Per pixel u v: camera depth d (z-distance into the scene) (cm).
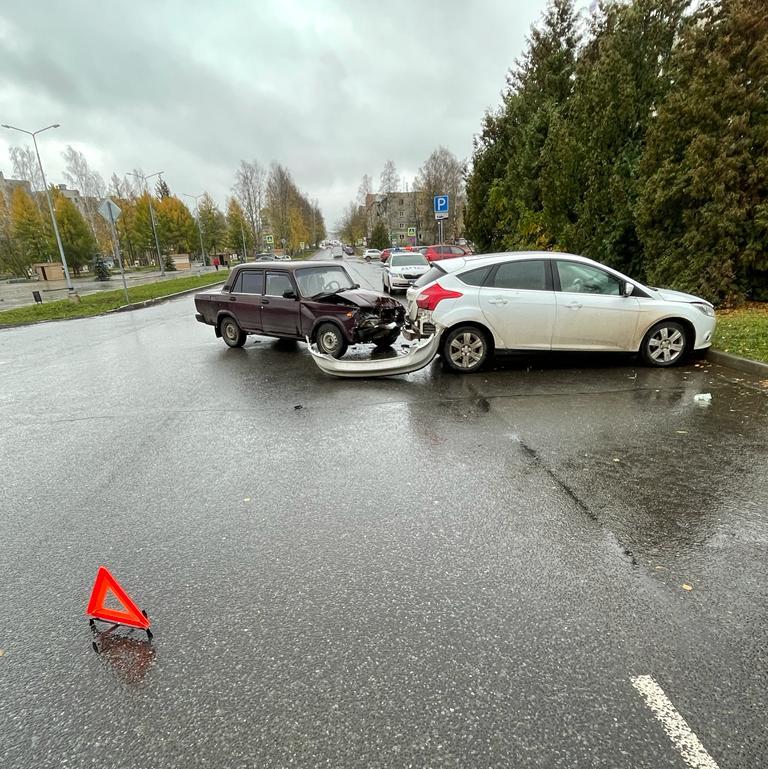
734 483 350
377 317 775
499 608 238
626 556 274
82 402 645
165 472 416
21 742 183
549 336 648
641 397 539
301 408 569
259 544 301
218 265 4791
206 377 745
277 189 7062
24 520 349
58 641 234
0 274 5022
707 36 868
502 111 1916
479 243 2048
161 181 8612
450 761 168
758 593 242
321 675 205
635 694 190
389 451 432
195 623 239
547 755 168
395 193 8812
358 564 276
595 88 1150
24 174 5509
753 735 173
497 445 433
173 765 172
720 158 837
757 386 557
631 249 1149
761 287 909
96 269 4100
